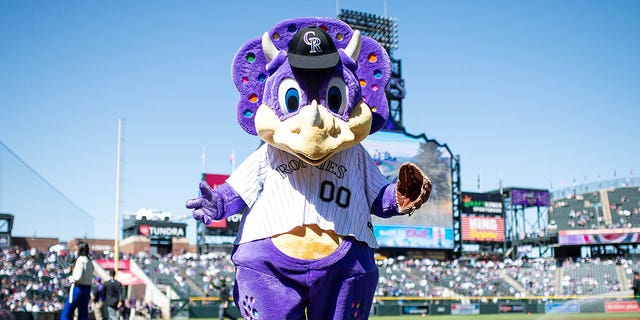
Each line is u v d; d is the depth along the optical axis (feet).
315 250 16.81
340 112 17.34
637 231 200.54
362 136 17.83
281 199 17.40
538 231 220.84
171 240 189.98
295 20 18.71
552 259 208.33
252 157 18.57
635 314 103.86
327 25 18.86
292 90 17.24
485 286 173.17
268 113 17.35
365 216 18.02
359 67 19.20
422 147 160.25
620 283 179.42
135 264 145.18
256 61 18.74
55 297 78.74
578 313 73.36
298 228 17.07
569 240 209.46
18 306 62.44
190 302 118.11
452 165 166.50
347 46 18.57
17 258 91.20
